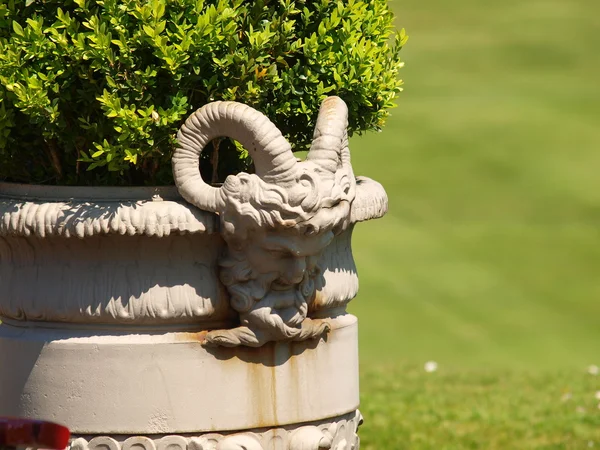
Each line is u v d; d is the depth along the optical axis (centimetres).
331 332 934
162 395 870
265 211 835
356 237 3528
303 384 907
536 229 3594
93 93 876
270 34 870
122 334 880
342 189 868
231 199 842
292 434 907
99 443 874
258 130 837
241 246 863
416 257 3341
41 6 893
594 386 1761
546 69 5369
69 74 868
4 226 876
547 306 2981
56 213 856
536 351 2633
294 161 840
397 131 4494
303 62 944
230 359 880
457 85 5166
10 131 911
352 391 962
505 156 4219
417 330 2764
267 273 863
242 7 890
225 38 866
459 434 1455
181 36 846
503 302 3003
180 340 873
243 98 890
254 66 880
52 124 875
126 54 846
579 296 3062
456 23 6047
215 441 880
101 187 873
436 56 5556
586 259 3331
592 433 1470
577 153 4269
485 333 2769
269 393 891
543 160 4188
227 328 893
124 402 870
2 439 642
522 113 4709
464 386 1753
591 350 2648
